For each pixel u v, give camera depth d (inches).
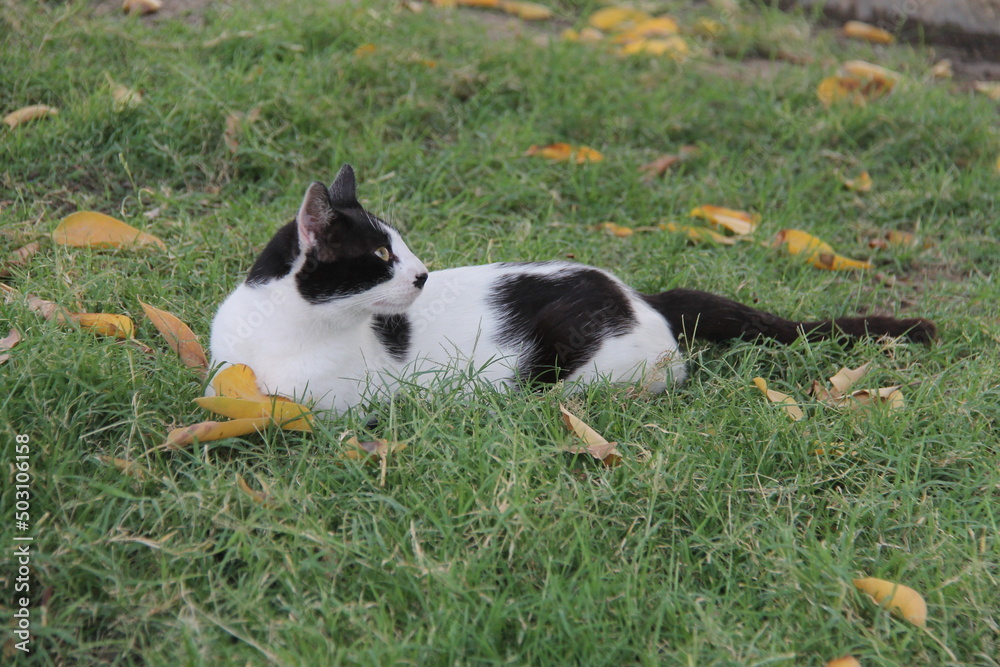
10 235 84.4
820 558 72.9
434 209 91.0
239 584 71.6
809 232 92.0
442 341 79.2
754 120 100.2
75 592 71.4
